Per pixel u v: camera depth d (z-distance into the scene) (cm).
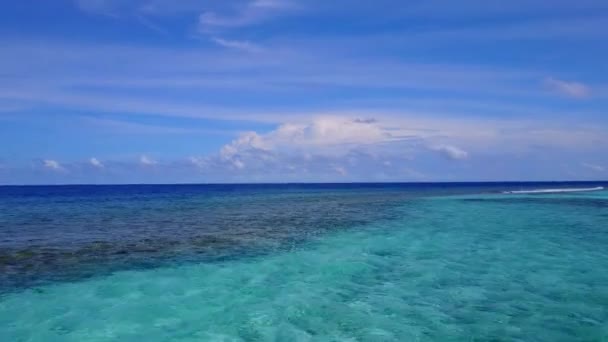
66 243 1697
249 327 844
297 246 1655
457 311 909
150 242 1727
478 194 6116
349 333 802
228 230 2097
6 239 1792
